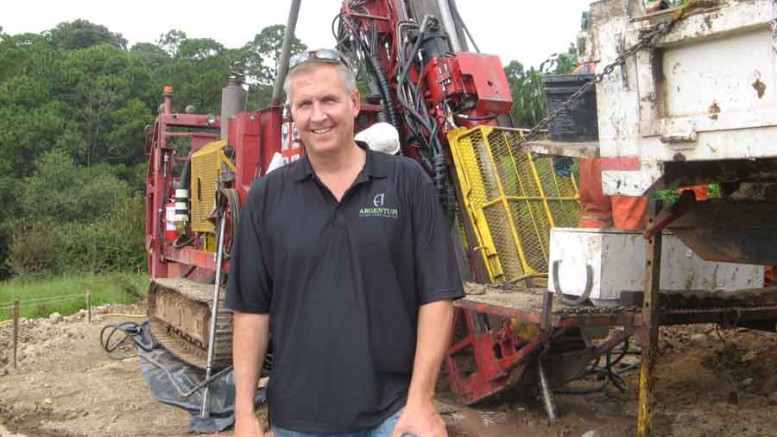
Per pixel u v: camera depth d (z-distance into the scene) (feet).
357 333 9.32
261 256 9.78
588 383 22.81
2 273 118.11
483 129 21.44
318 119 9.37
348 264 9.41
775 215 14.14
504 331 19.08
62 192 125.39
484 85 21.99
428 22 22.77
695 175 12.71
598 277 15.60
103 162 151.74
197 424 20.95
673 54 12.00
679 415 18.85
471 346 20.93
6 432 21.53
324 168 9.66
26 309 49.24
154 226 32.60
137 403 23.61
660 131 12.07
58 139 148.97
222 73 168.86
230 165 25.68
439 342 9.36
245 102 29.04
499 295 18.79
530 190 21.30
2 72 176.76
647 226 14.79
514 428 19.02
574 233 16.03
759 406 19.19
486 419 19.70
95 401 24.02
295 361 9.46
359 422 9.31
